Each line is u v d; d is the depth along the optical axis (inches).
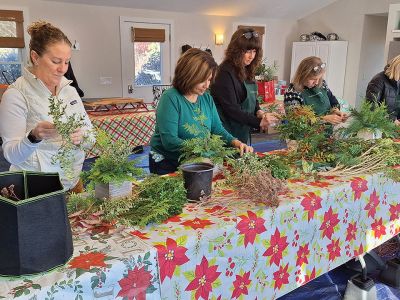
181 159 66.7
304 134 75.6
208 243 46.7
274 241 54.4
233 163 62.4
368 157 74.1
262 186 53.3
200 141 61.2
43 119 61.5
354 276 79.3
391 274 84.6
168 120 71.7
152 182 54.9
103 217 47.5
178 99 72.8
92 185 50.4
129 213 49.1
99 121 156.6
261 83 188.4
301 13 353.1
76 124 49.8
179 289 44.9
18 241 34.2
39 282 35.0
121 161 51.6
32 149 55.2
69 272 36.9
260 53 92.7
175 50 300.5
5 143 58.9
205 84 71.8
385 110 86.7
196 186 54.7
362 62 331.3
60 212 36.6
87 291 37.1
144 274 41.3
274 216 53.5
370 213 70.1
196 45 311.1
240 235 49.9
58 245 37.0
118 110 178.9
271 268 54.9
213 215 51.1
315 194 59.1
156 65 295.3
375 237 72.7
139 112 178.5
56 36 58.9
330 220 62.4
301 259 59.1
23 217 34.0
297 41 371.9
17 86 61.2
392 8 276.8
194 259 45.6
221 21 319.0
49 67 59.5
